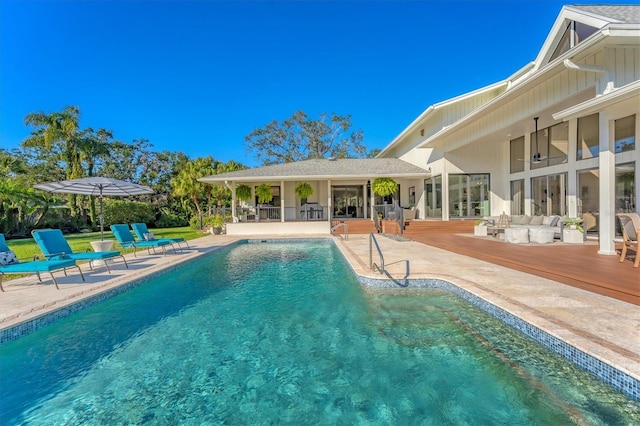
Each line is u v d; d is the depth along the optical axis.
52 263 5.96
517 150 15.48
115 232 10.03
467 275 6.08
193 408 2.94
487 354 3.75
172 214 29.11
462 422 2.62
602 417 2.60
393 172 19.23
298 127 38.44
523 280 5.60
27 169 28.72
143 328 4.83
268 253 12.19
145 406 2.99
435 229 15.52
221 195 26.64
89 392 3.23
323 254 11.86
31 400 3.12
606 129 7.16
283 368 3.60
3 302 5.14
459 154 16.97
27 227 18.80
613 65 6.99
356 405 2.91
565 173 11.91
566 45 10.07
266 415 2.82
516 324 3.86
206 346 4.20
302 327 4.74
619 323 3.51
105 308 5.72
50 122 23.91
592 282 5.05
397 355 3.78
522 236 10.36
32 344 4.32
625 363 2.67
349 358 3.76
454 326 4.59
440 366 3.50
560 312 3.88
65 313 5.03
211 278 7.97
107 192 10.19
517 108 11.28
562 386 3.06
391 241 12.91
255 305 5.80
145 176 37.66
